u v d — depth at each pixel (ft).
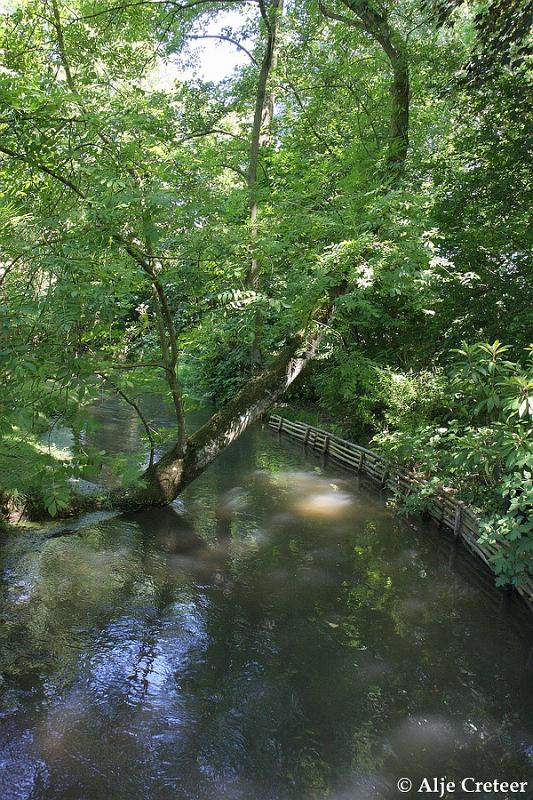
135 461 27.91
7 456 19.85
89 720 12.50
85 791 10.62
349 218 23.93
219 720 12.72
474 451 18.07
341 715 13.00
